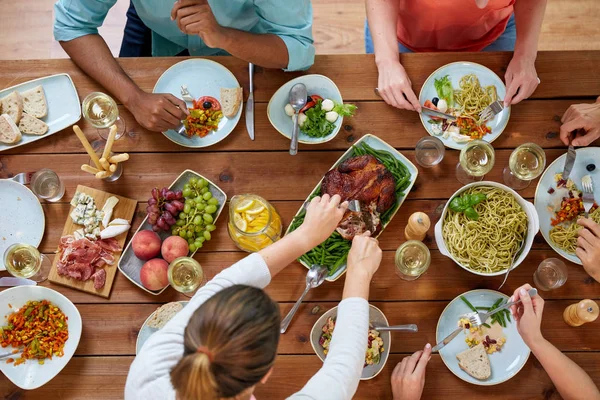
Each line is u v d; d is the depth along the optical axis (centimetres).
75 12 179
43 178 173
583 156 176
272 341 97
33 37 298
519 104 181
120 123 178
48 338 159
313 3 305
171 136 176
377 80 183
